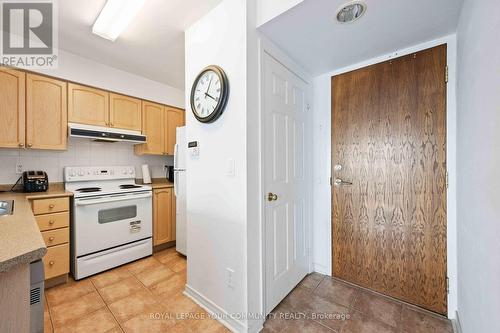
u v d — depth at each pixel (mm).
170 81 3041
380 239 1808
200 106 1648
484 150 882
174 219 2922
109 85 2568
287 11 1281
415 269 1652
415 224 1648
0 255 662
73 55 2295
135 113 2832
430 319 1511
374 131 1828
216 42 1554
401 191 1706
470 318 1111
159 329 1438
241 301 1400
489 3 819
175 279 2070
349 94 1966
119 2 1520
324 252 2137
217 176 1554
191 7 1571
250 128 1389
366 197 1874
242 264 1392
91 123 2441
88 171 2586
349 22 1383
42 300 895
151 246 2627
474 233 1024
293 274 1875
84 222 2088
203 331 1429
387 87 1769
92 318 1531
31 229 919
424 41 1597
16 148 2066
